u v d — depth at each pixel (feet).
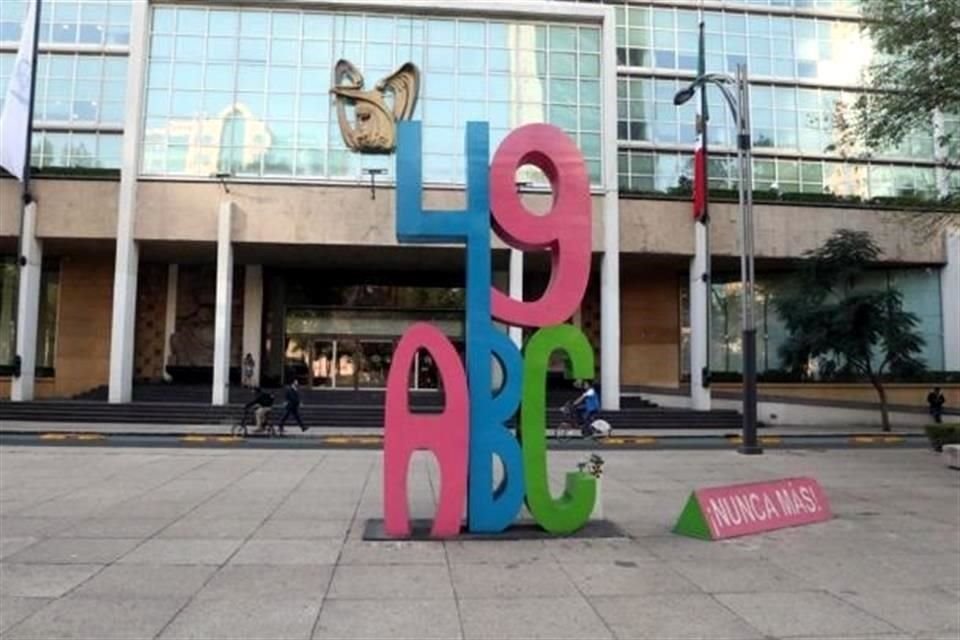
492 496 29.66
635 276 133.80
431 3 107.34
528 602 20.92
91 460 52.54
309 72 106.22
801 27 127.85
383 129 104.78
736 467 52.39
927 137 125.08
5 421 92.79
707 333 110.83
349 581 22.88
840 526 31.71
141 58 103.76
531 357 30.04
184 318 126.21
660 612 20.08
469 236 30.22
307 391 118.62
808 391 114.73
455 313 131.95
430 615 19.74
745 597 21.47
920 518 33.53
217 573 23.65
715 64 125.70
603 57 109.81
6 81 118.93
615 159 108.06
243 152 104.06
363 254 113.60
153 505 35.45
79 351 122.21
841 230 106.22
